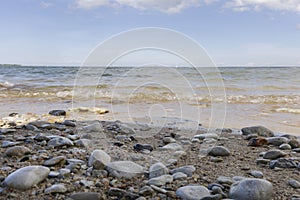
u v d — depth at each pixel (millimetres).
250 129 1077
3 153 713
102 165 608
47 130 1060
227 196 487
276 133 1127
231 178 568
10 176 521
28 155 695
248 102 2035
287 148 839
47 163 621
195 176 584
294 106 1861
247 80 3504
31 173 528
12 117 1382
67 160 656
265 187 477
